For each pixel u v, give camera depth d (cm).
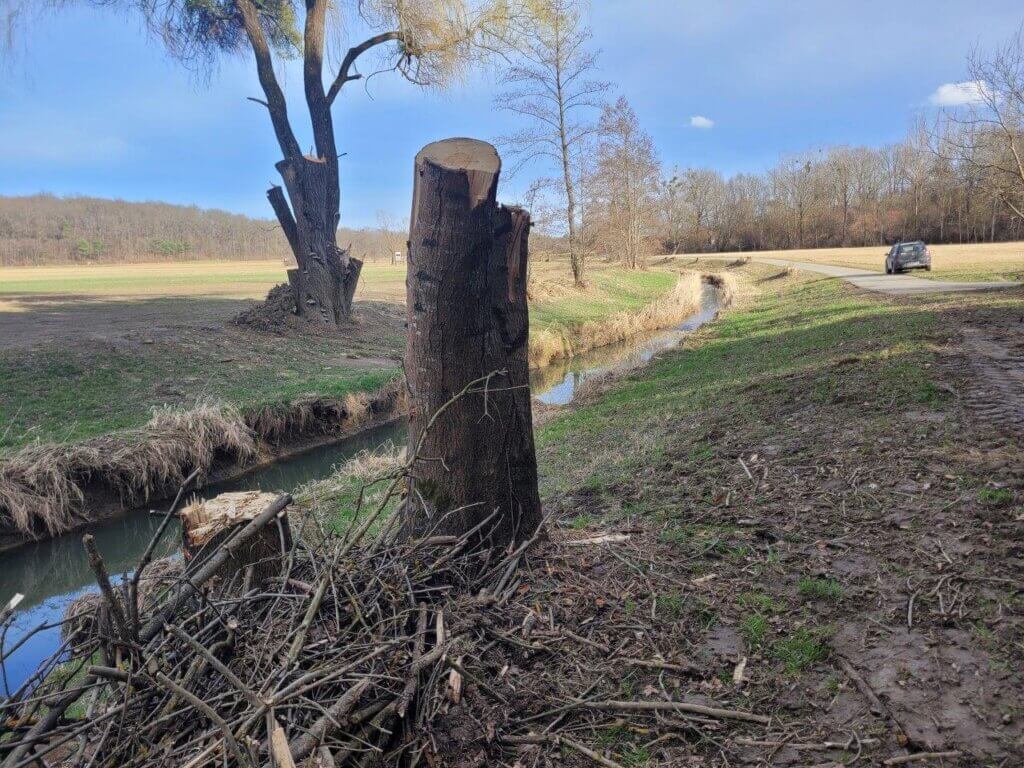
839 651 310
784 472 546
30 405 1195
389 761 266
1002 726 252
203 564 324
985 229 7569
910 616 323
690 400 1037
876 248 8056
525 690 304
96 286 3625
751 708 285
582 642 332
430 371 383
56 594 786
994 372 752
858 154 9231
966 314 1337
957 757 242
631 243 4906
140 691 270
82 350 1487
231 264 8025
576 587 379
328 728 251
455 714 287
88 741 259
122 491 1016
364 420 1470
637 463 693
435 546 372
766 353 1440
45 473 940
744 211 10150
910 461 505
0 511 894
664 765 262
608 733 282
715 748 268
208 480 1120
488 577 379
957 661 289
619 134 3928
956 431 551
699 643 330
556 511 567
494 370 389
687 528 463
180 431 1107
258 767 227
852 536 414
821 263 5062
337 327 2045
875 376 824
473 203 363
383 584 328
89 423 1144
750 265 6019
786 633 329
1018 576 337
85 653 322
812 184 9544
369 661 287
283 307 2019
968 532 387
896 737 256
